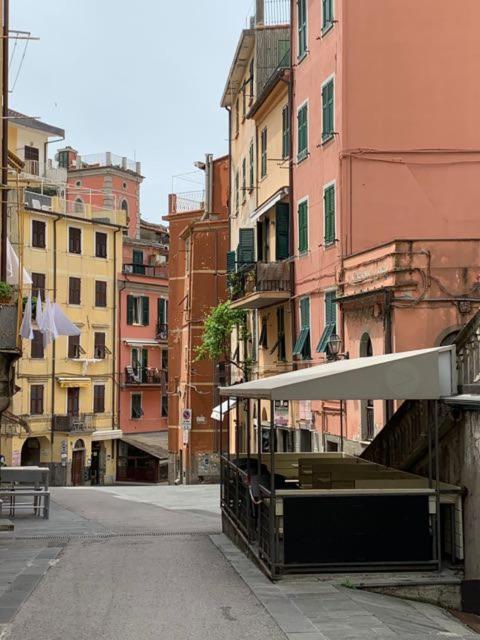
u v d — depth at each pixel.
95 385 62.56
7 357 20.22
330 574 10.88
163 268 72.69
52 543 15.44
